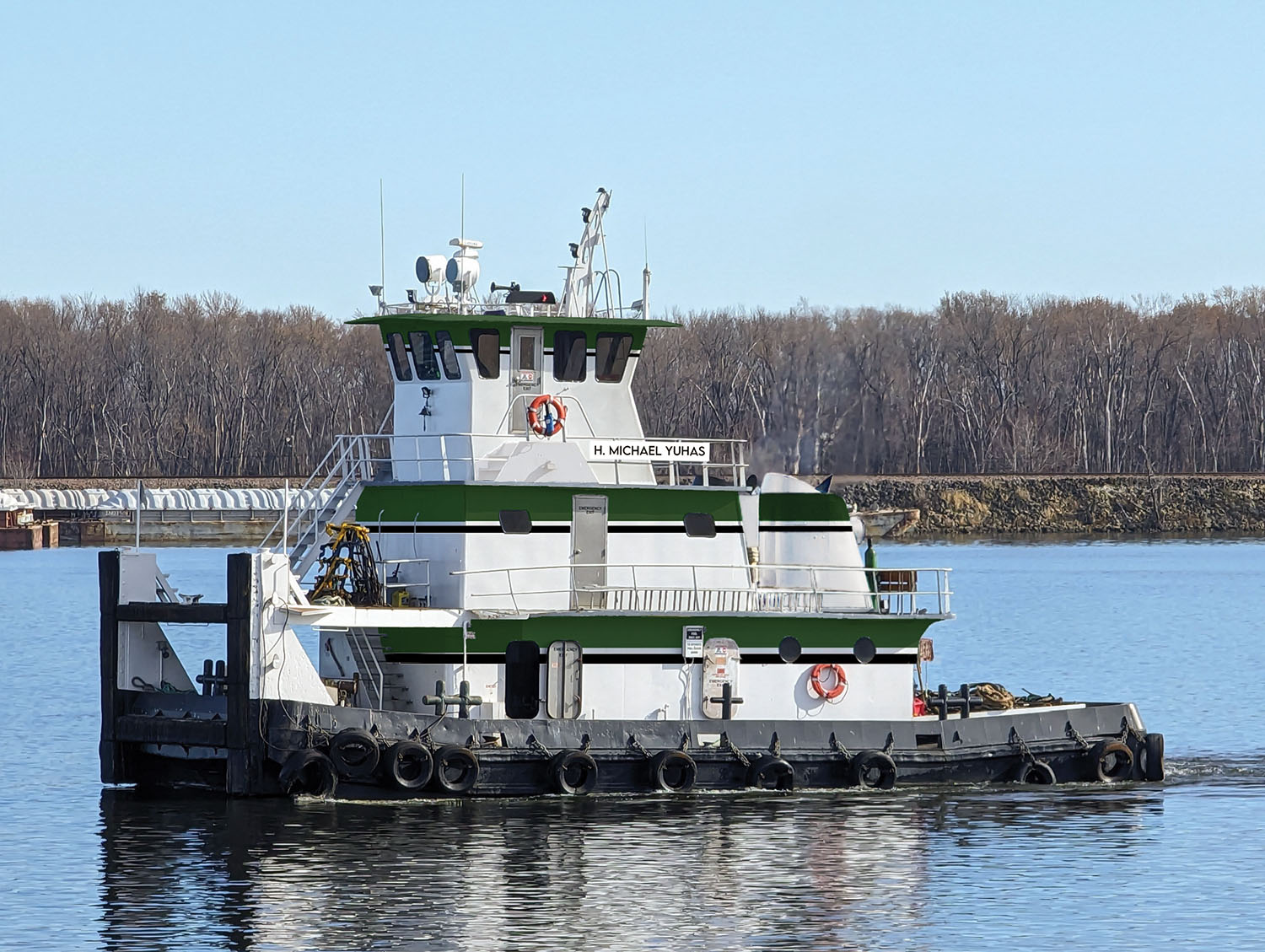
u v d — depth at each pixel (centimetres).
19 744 11031
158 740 8631
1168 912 7125
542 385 9031
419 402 9175
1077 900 7275
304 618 8275
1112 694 13575
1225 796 9300
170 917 6888
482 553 8594
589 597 8788
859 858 7838
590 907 7019
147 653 8931
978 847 8081
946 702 9331
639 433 9219
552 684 8675
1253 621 19212
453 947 6538
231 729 8294
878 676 9150
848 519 9400
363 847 7819
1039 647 16800
